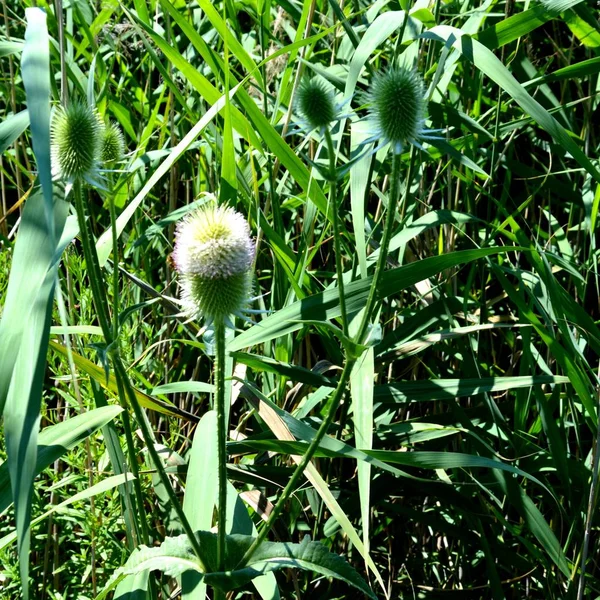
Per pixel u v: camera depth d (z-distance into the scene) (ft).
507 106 3.10
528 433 2.91
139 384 3.00
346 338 1.76
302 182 2.57
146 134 3.03
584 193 3.13
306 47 2.90
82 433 2.02
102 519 2.56
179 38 3.60
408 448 3.05
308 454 1.85
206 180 3.17
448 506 3.18
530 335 2.97
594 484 2.56
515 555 2.94
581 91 3.22
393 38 3.20
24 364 1.66
